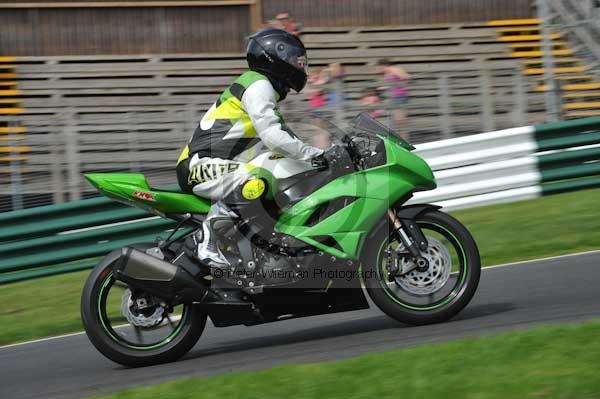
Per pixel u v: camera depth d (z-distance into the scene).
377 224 11.12
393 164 11.16
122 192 11.05
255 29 36.09
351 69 33.81
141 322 11.04
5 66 33.94
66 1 35.56
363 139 11.49
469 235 11.32
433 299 11.94
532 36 34.47
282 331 12.62
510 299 12.88
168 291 10.82
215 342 12.40
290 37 11.23
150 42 36.03
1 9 35.44
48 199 21.80
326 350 10.99
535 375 8.40
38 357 12.55
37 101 32.91
